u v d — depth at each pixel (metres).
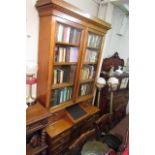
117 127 1.77
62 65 1.83
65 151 1.96
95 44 2.12
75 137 2.06
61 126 1.83
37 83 1.72
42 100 1.70
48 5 1.32
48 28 1.44
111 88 2.45
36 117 1.43
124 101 2.84
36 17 1.55
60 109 1.82
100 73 2.71
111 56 3.05
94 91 2.49
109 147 1.48
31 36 1.56
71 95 2.00
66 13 1.44
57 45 1.61
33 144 1.59
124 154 0.92
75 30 1.74
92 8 2.31
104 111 2.71
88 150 1.37
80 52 1.83
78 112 2.07
